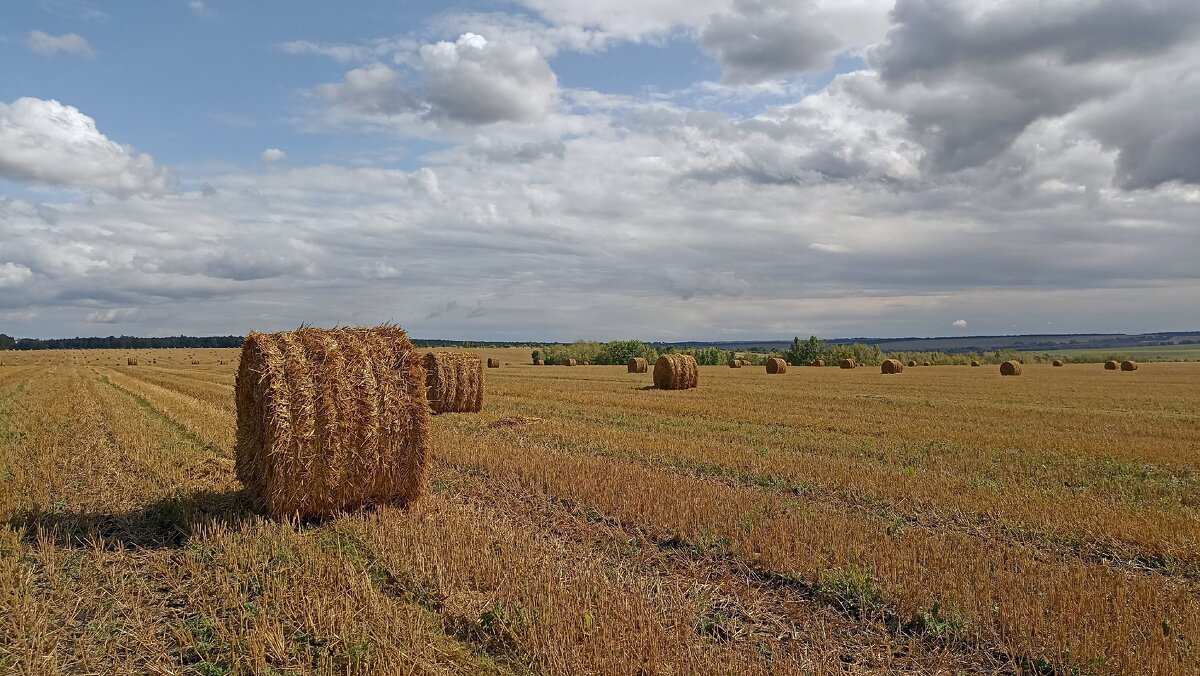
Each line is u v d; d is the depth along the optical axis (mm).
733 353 89125
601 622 5633
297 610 6059
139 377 42750
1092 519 9172
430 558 7066
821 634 5855
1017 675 5270
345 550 7496
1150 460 13875
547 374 48969
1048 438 16625
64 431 16516
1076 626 5734
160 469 11727
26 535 8219
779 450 14336
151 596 6543
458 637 5629
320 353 9008
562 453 13086
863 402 25484
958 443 15688
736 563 7441
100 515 9078
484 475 11641
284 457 8617
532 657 5234
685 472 12328
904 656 5566
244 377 9648
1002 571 6992
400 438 9352
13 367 62719
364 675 5020
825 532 8180
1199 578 7355
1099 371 61219
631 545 8023
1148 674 5109
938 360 86875
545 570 6770
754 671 5031
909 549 7625
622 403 24328
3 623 5914
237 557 7285
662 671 5000
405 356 9539
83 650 5500
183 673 5199
